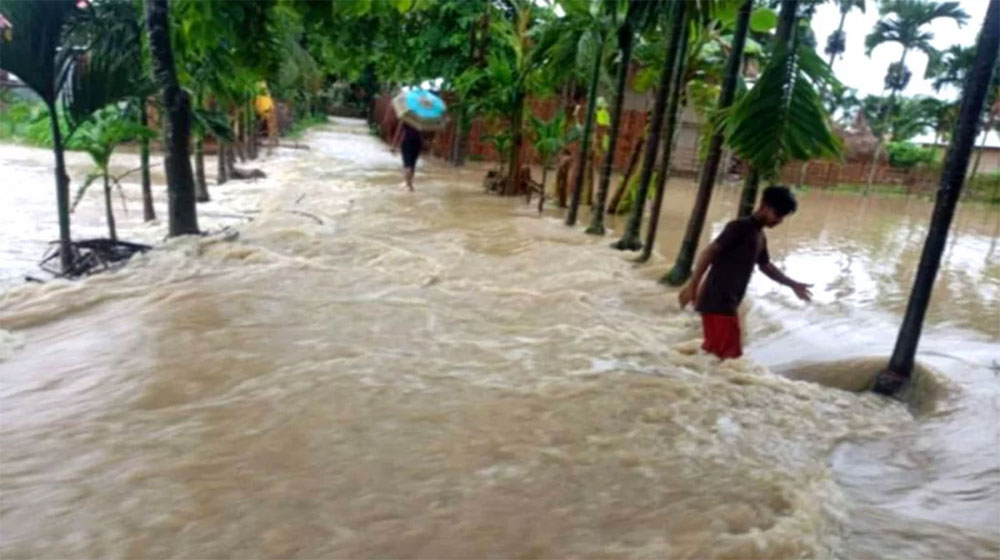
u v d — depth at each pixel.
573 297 7.58
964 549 3.26
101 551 2.88
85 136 8.08
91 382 4.66
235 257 8.40
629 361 5.69
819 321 7.44
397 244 9.99
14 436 3.86
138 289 6.94
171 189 8.91
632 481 3.72
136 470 3.53
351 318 6.42
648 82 14.06
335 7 11.62
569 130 14.77
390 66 23.77
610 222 14.09
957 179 5.10
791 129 6.18
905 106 44.62
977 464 4.19
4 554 2.85
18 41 6.80
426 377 5.07
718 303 5.75
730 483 3.75
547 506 3.42
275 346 5.52
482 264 9.15
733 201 20.06
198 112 9.95
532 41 17.06
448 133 25.34
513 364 5.48
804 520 3.37
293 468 3.63
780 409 4.94
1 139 19.72
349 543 3.02
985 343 6.86
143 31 8.83
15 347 5.30
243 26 11.06
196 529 3.06
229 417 4.20
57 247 8.45
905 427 4.80
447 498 3.44
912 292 5.41
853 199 28.14
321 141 31.64
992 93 33.25
